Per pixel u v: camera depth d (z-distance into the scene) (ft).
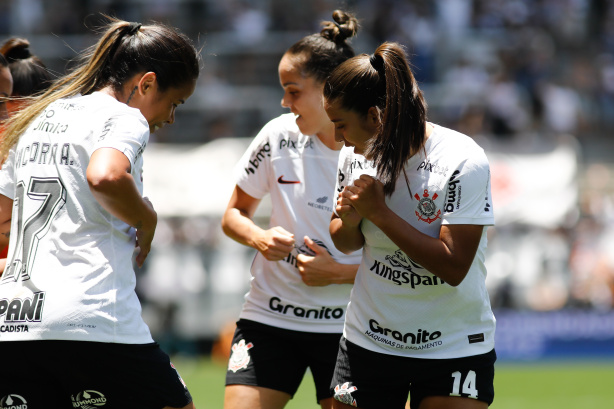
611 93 197.16
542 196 156.97
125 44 36.76
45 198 34.53
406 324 37.17
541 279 148.36
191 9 196.85
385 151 35.22
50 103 36.73
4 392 34.47
